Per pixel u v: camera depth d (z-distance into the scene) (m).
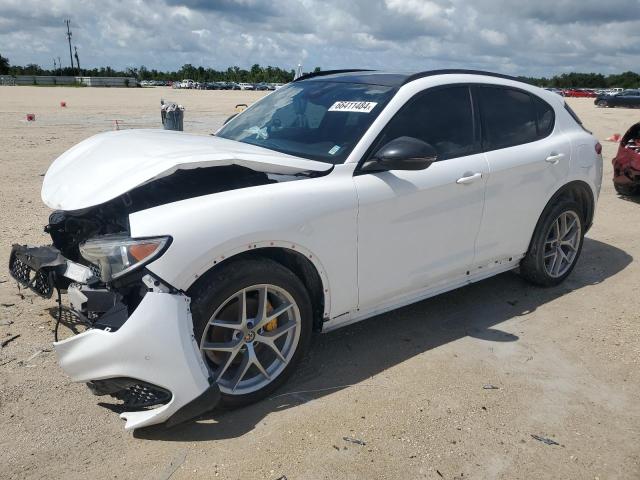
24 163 9.69
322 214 3.01
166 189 3.19
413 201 3.42
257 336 2.95
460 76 3.95
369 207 3.21
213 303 2.70
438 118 3.70
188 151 3.09
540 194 4.29
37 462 2.52
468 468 2.59
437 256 3.70
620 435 2.87
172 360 2.53
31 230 5.76
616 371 3.48
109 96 39.31
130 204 3.07
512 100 4.24
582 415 3.03
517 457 2.68
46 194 3.17
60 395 3.01
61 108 24.33
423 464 2.60
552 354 3.66
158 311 2.53
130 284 2.64
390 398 3.10
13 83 79.06
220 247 2.65
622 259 5.57
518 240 4.27
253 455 2.61
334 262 3.13
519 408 3.06
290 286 2.95
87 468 2.50
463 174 3.69
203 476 2.47
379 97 3.57
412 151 3.09
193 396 2.58
